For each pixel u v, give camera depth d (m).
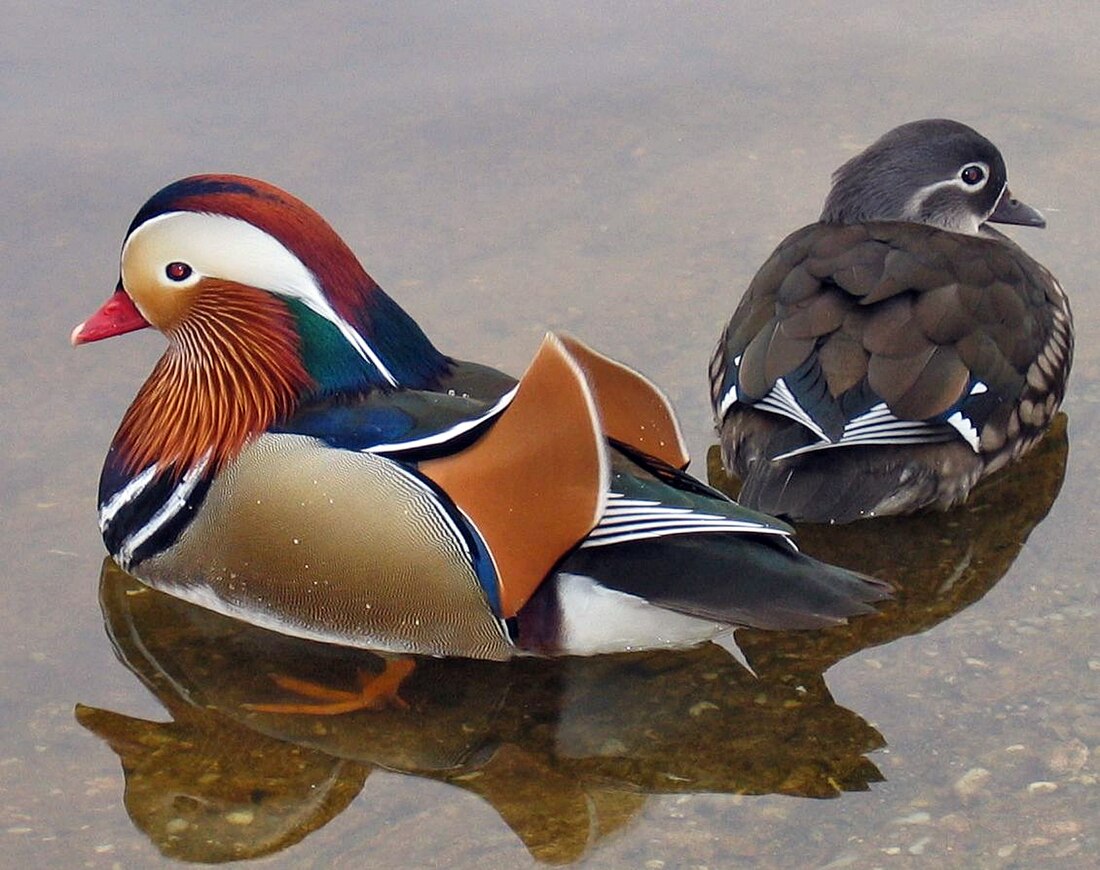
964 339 7.41
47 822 5.71
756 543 6.05
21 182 9.45
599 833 5.62
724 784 5.87
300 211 6.52
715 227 9.37
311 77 10.48
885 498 7.20
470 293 8.79
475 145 9.99
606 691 6.40
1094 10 11.40
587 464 5.76
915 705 6.21
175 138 9.81
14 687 6.40
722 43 11.05
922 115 10.31
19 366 8.25
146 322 6.76
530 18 11.22
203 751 6.09
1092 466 7.86
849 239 7.80
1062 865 5.32
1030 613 6.76
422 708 6.33
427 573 6.08
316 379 6.51
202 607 6.84
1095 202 9.59
